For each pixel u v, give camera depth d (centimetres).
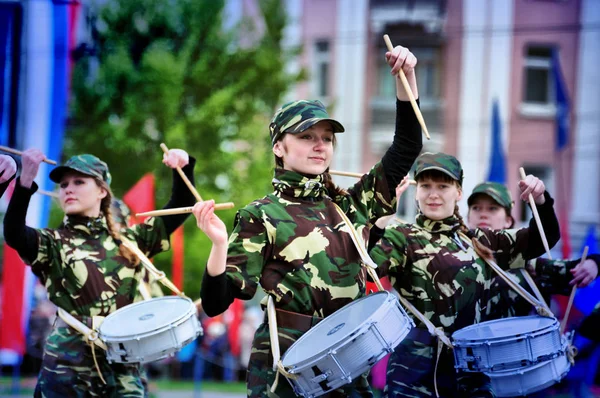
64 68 1394
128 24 2189
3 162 635
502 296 743
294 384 507
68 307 717
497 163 1831
